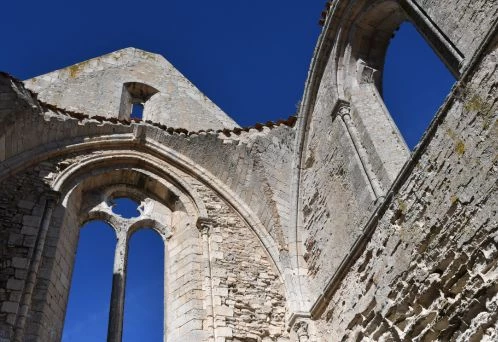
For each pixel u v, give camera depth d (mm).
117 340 9695
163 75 16766
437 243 6801
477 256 6125
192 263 11172
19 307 8734
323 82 11359
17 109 10680
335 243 9883
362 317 8359
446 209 6707
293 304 10289
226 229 12094
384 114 9688
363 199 8953
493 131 6059
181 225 12438
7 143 10789
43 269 9625
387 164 8703
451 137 6805
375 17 10609
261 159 12422
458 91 6723
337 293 9289
